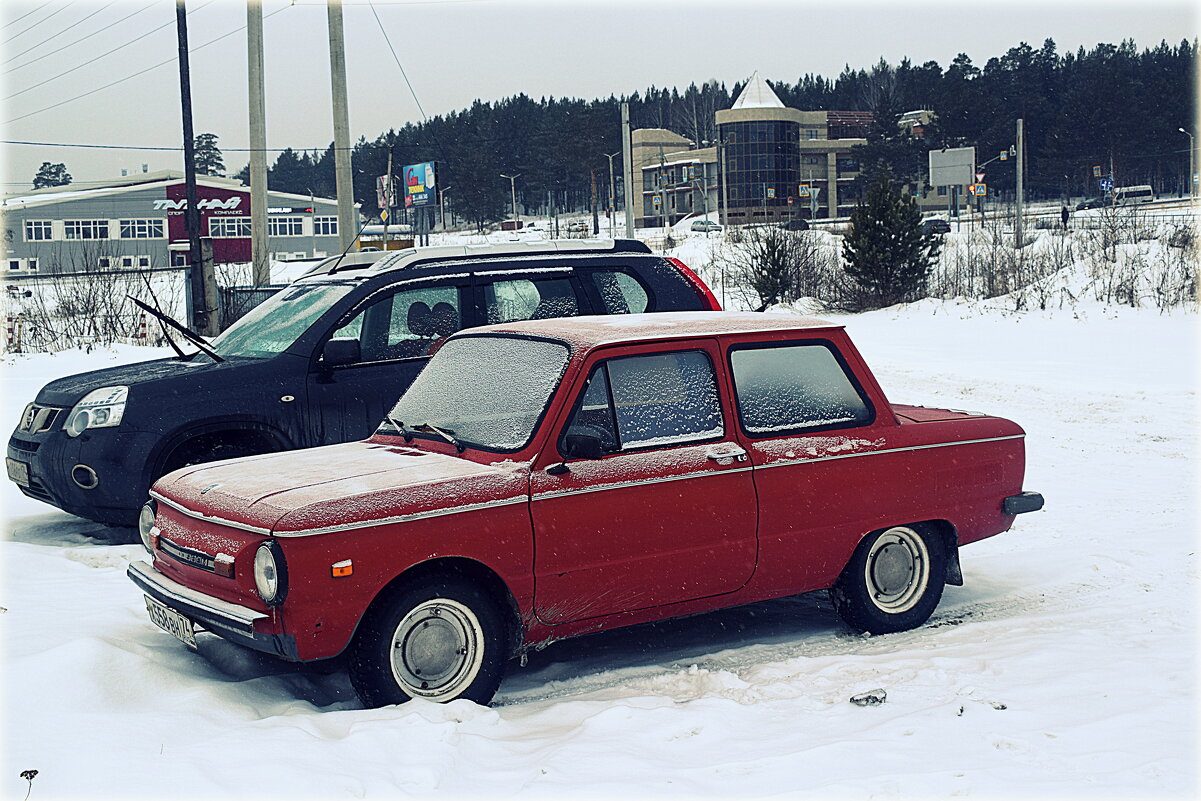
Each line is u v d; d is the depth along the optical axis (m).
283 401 7.77
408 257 8.46
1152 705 4.36
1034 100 126.00
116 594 6.26
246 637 4.56
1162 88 112.38
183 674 4.93
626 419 5.30
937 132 114.69
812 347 5.93
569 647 5.90
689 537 5.30
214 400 7.64
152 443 7.50
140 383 7.71
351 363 8.00
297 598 4.45
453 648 4.77
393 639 4.62
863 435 5.86
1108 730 4.11
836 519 5.71
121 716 4.25
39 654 4.72
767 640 5.90
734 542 5.43
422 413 5.78
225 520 4.75
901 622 5.98
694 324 5.75
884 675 4.98
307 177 158.75
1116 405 14.38
